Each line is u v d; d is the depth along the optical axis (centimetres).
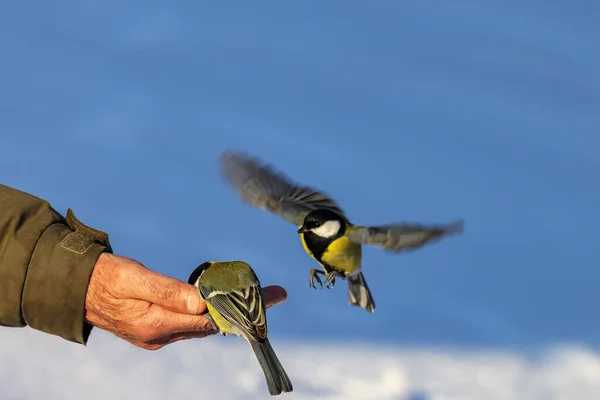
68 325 598
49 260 594
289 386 607
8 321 600
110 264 598
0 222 597
